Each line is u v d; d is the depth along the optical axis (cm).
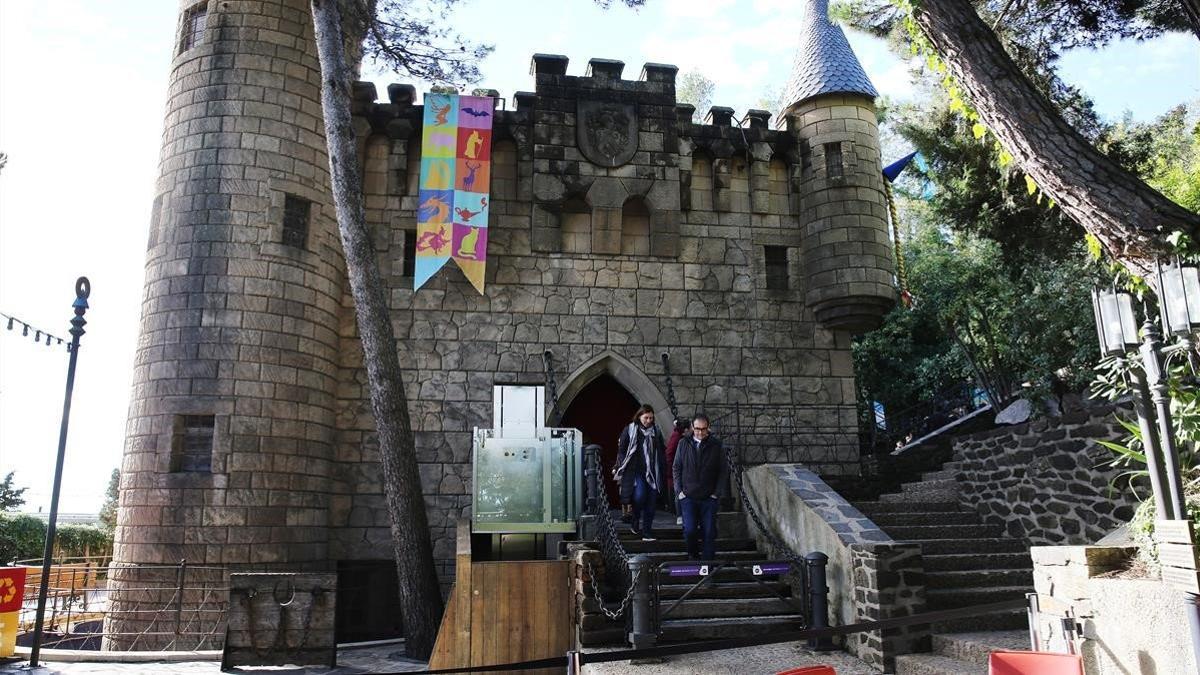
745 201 1620
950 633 785
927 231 2188
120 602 1196
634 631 804
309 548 1295
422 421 1423
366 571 1362
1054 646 579
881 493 1359
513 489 1128
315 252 1392
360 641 1274
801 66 1669
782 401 1535
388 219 1491
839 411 1544
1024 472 1046
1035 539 1016
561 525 1123
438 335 1459
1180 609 471
